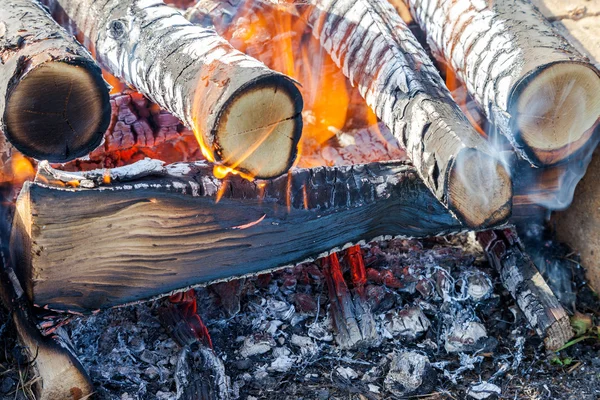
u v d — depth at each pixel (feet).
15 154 4.17
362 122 4.73
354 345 4.18
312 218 4.04
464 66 4.15
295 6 4.37
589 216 4.44
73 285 3.84
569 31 4.46
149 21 4.02
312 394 4.05
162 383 4.05
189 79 3.74
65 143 3.84
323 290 4.39
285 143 3.72
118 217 3.78
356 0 4.22
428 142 3.81
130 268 3.88
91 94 3.78
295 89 3.65
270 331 4.24
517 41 3.97
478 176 3.71
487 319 4.35
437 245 4.62
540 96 3.89
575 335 4.28
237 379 4.09
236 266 4.03
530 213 4.37
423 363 4.06
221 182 3.86
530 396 4.07
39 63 3.66
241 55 3.74
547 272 4.50
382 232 4.19
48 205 3.68
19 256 3.84
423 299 4.37
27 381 3.95
